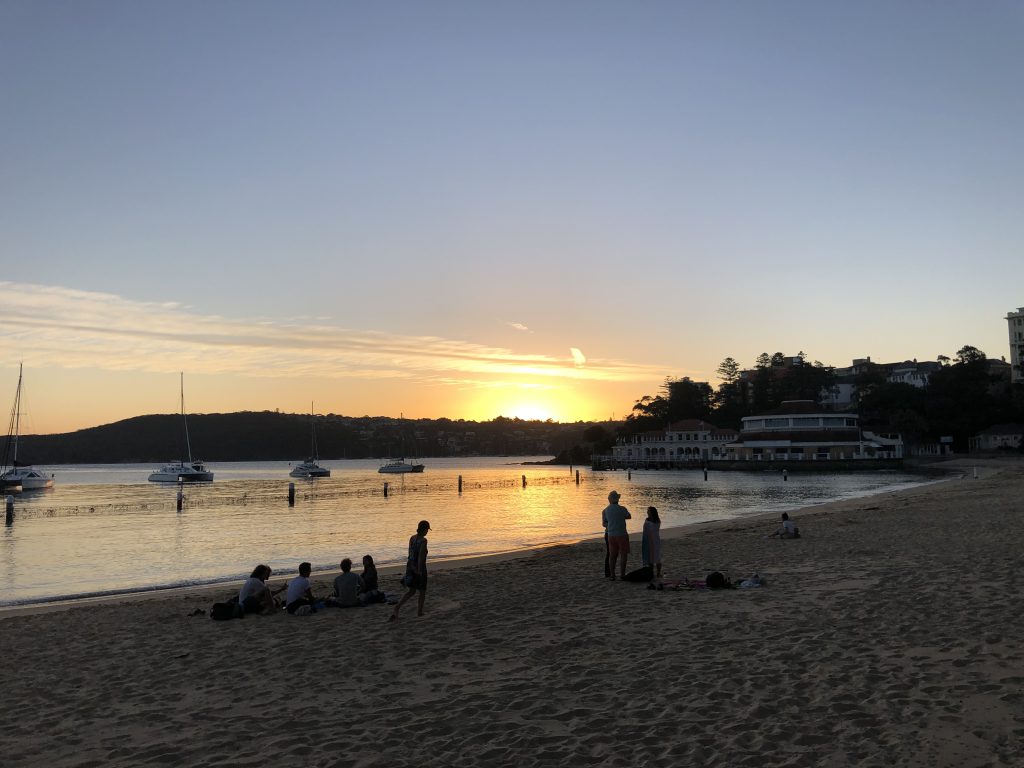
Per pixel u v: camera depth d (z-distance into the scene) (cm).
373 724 829
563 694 905
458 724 815
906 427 14712
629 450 17062
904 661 957
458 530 4497
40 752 791
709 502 6550
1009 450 13738
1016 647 992
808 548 2327
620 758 694
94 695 1012
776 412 14175
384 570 2606
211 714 899
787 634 1151
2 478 10006
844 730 730
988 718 739
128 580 2705
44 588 2550
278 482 13262
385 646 1218
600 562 2348
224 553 3475
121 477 18238
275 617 1545
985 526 2683
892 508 4088
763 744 707
